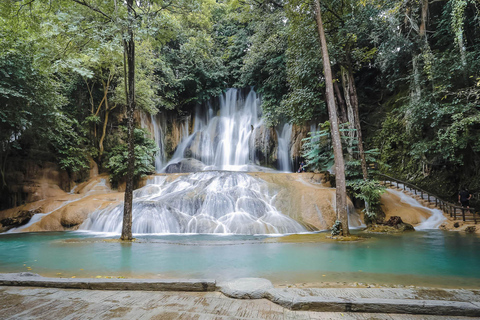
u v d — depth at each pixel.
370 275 5.68
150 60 23.09
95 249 8.73
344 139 17.09
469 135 15.21
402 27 19.02
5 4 9.60
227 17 27.52
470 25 17.06
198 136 30.17
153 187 17.66
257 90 28.03
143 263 6.75
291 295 3.61
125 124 25.06
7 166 17.59
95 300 3.66
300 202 14.92
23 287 4.26
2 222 14.47
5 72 12.97
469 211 15.57
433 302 3.26
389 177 20.12
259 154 27.17
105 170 22.56
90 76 10.19
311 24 15.45
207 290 4.10
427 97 16.64
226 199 14.82
